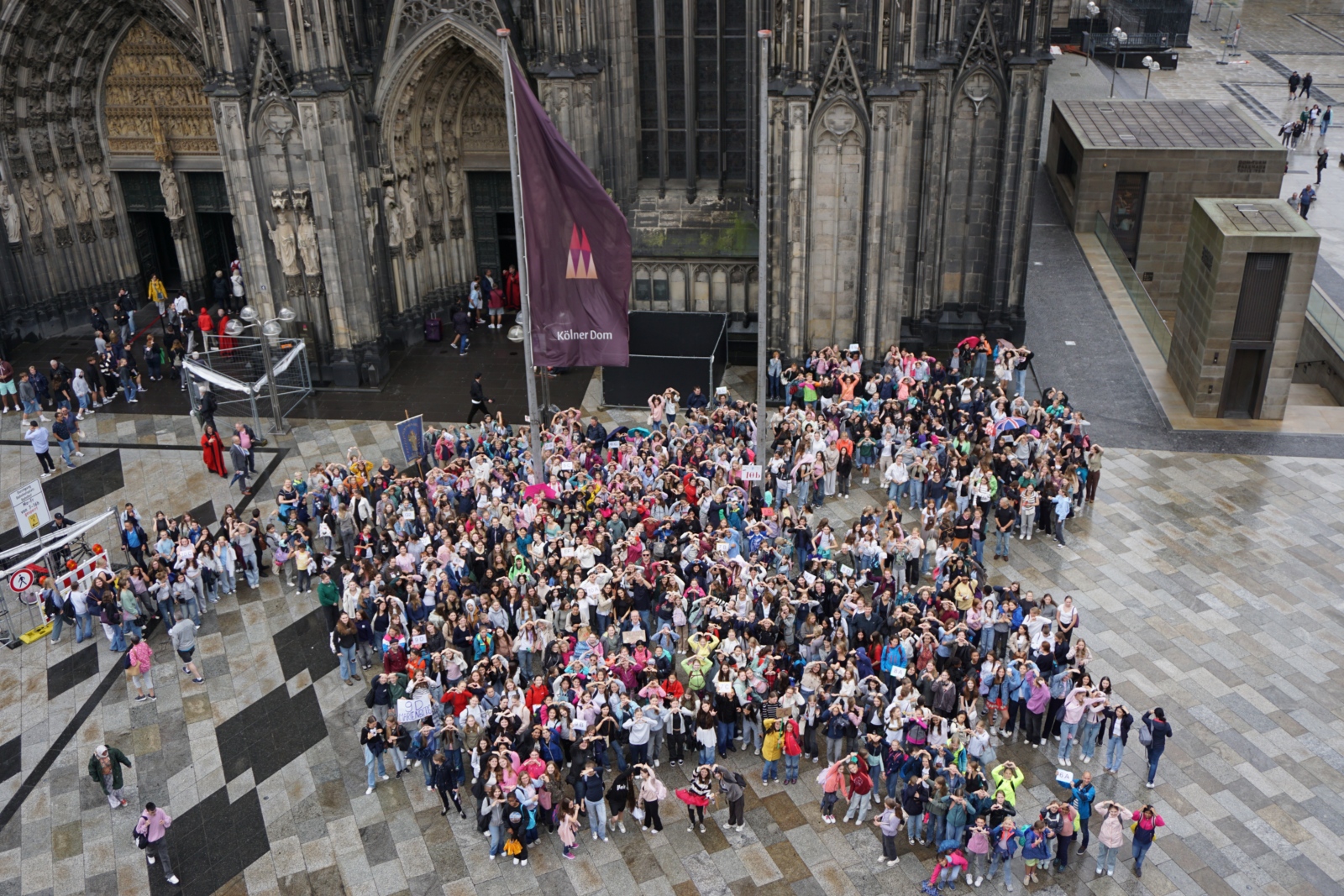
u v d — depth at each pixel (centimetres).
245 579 4016
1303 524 4125
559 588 3500
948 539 3697
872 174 4734
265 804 3086
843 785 2927
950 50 5000
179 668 3619
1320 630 3591
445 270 5844
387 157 5300
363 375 5303
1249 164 6500
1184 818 2930
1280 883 2747
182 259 6047
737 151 5306
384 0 5050
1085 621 3634
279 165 4966
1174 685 3362
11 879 2886
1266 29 10825
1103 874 2780
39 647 3756
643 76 5259
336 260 5088
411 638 3350
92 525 3906
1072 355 5384
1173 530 4097
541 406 5088
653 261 5375
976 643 3378
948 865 2731
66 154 5769
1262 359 4741
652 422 4653
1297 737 3177
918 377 4766
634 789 2975
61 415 4706
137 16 5559
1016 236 5256
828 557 3706
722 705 3095
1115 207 6725
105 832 3022
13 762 3269
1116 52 8706
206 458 4619
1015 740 3203
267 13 4750
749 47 5066
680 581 3466
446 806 3030
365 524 4009
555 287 3791
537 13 4834
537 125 3562
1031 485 3988
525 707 3000
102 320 5703
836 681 3100
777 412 4900
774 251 5072
